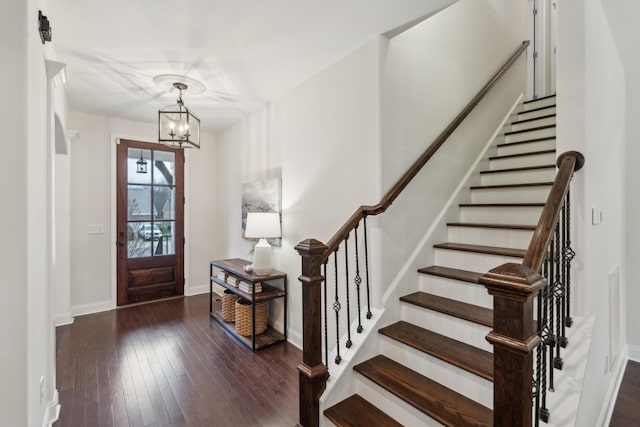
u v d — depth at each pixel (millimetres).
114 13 1989
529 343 941
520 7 4164
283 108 3365
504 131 3682
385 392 1826
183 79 2990
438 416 1539
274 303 3539
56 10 1948
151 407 2137
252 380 2479
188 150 4898
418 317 2223
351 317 2471
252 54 2527
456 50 2994
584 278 1713
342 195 2590
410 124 2512
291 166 3232
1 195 1221
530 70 4699
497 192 2908
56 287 3646
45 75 1888
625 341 2949
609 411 2170
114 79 2998
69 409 2105
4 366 1237
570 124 1746
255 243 3891
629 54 2549
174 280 4766
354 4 1922
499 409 999
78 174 4012
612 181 2355
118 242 4289
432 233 2623
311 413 1843
